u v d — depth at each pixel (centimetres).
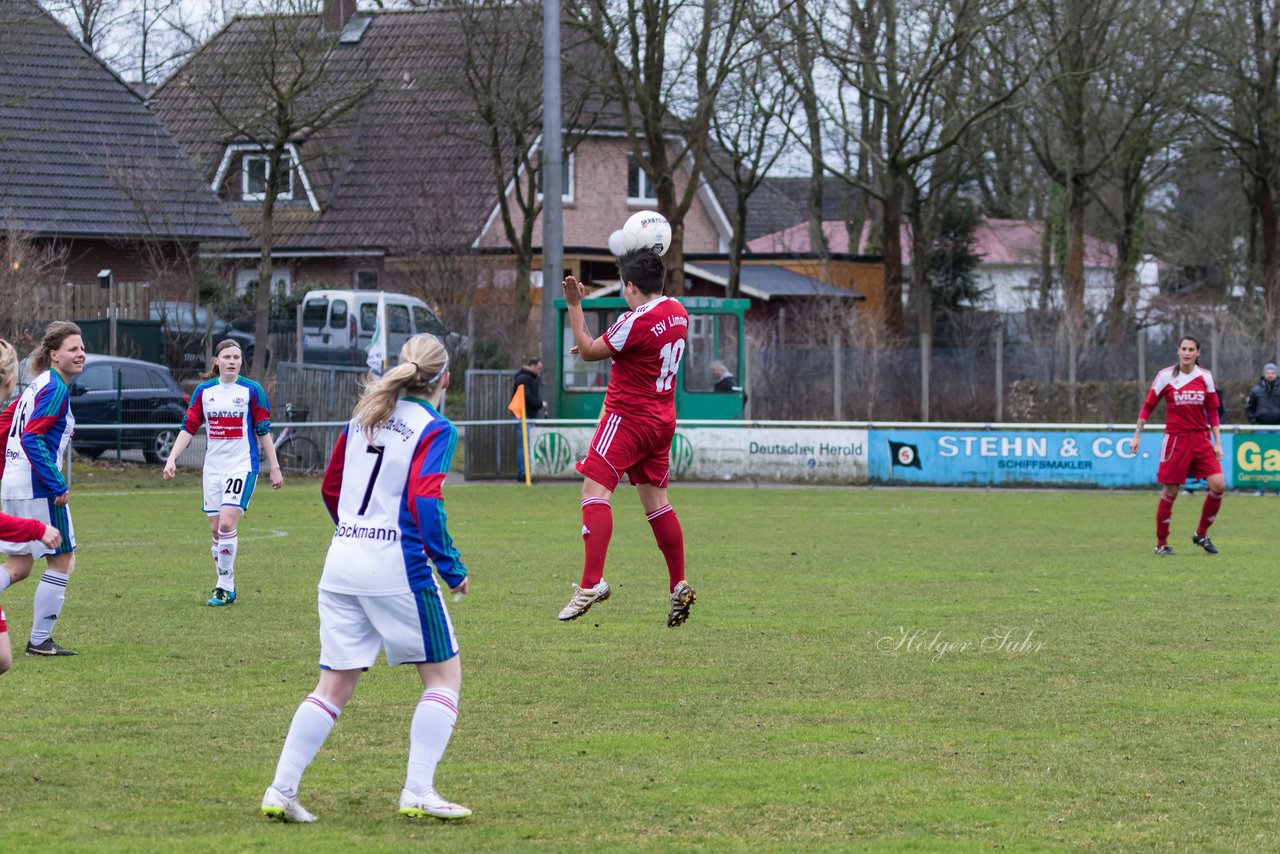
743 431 10150
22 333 10456
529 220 14025
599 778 2573
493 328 14525
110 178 13762
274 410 10369
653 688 3347
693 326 10662
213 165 17025
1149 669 3584
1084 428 9800
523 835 2225
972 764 2681
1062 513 8119
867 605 4631
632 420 3344
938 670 3566
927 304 16662
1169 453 6091
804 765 2666
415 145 17125
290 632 4066
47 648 3694
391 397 2236
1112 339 13762
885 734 2912
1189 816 2356
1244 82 15475
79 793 2428
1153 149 16250
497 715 3069
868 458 10025
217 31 12744
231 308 14712
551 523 7356
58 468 3644
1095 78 15138
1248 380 12456
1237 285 19912
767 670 3559
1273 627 4212
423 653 2277
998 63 14488
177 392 9919
